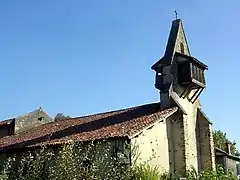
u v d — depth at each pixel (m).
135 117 27.47
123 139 22.47
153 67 30.36
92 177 13.87
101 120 29.19
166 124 27.47
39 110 39.12
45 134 29.34
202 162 30.72
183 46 32.06
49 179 14.20
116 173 15.87
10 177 17.67
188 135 28.88
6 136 35.09
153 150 24.73
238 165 38.38
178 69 30.23
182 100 30.06
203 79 31.31
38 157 15.74
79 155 15.62
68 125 30.73
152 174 20.36
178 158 27.59
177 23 32.19
